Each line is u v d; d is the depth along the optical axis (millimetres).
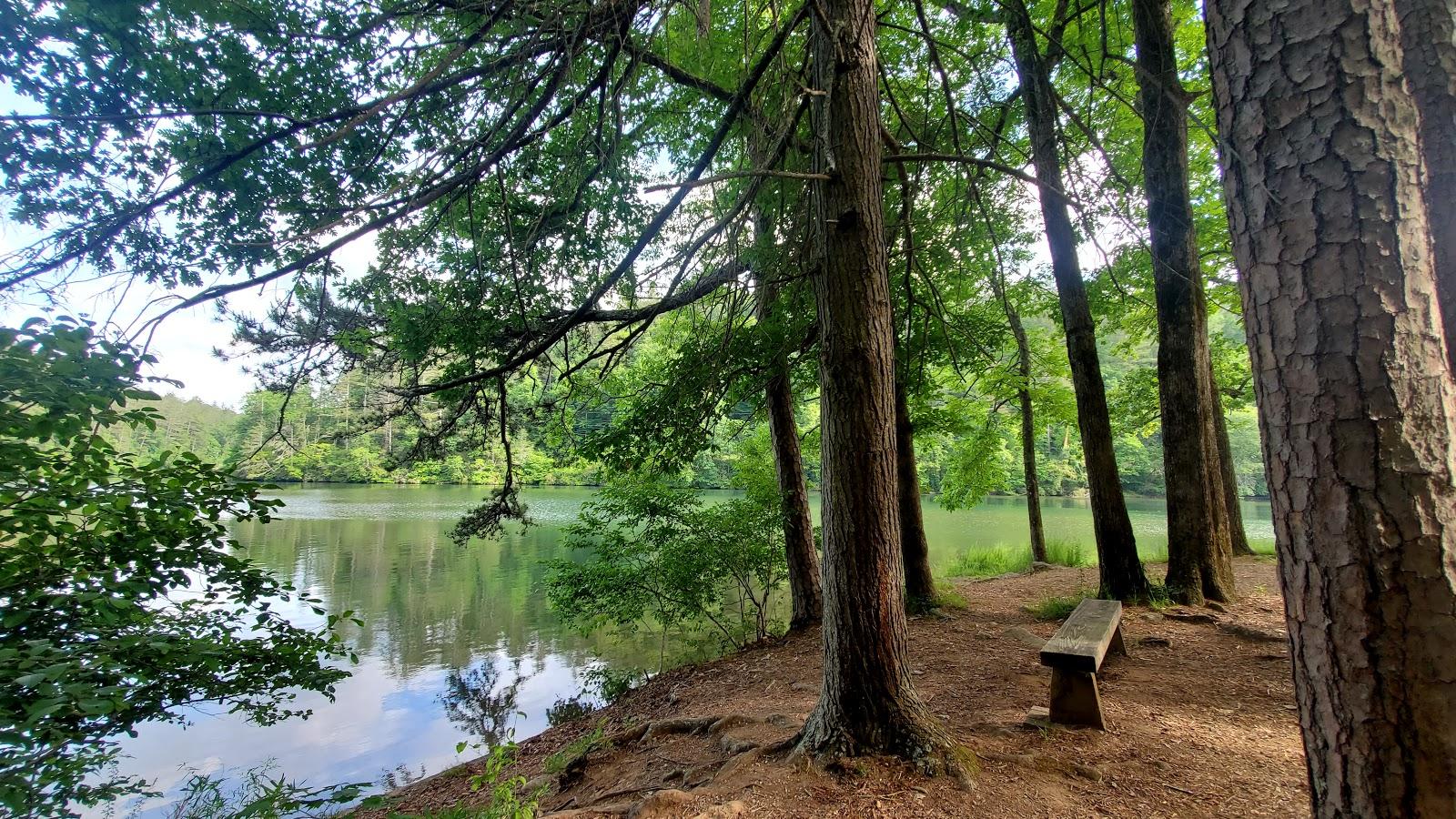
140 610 3139
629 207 5246
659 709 5570
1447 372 1392
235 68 3732
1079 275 6922
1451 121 1961
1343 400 1403
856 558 2965
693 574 7742
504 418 5902
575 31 3100
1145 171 6492
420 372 5785
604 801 3314
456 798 4430
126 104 3607
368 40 3877
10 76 3320
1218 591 6207
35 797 2295
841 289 2980
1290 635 1531
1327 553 1422
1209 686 4180
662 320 8477
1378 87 1424
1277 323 1526
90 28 3330
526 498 32688
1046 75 3742
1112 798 2668
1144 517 22750
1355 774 1373
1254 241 1582
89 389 2645
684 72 5742
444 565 15820
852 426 2955
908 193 4086
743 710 4648
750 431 9219
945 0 6270
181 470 3348
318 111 4027
